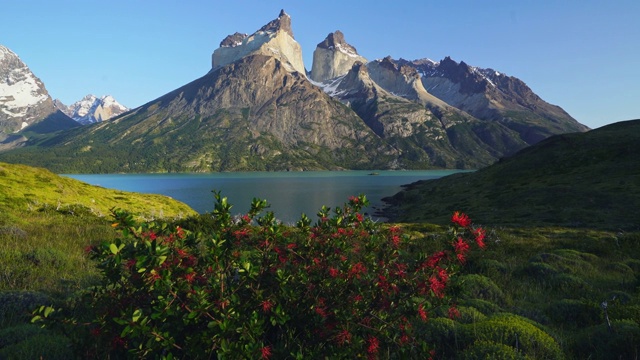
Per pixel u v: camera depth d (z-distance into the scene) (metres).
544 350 6.01
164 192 142.00
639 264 15.79
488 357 5.41
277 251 4.81
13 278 9.14
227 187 168.88
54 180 32.25
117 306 4.23
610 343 6.32
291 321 4.54
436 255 4.76
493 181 80.31
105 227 19.20
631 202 43.28
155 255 3.84
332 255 4.96
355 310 4.52
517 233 30.72
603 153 71.19
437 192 89.94
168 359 3.54
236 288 4.30
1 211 21.36
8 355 4.98
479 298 9.84
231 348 3.62
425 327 6.68
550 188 58.41
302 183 199.88
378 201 103.69
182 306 3.95
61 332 5.81
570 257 16.44
